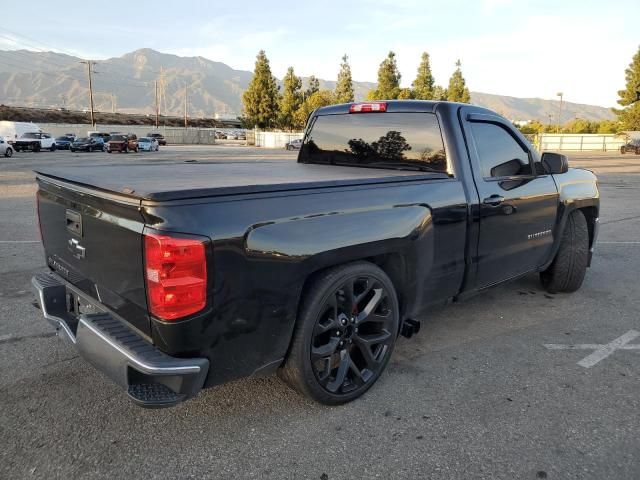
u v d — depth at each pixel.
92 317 2.63
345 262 2.86
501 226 3.84
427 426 2.83
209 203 2.28
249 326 2.46
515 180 3.99
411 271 3.20
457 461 2.53
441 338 4.07
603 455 2.58
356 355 3.17
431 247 3.28
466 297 3.83
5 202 11.65
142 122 110.81
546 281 5.16
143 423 2.82
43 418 2.85
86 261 2.75
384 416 2.92
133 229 2.28
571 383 3.34
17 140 40.72
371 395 3.16
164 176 3.04
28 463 2.47
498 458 2.55
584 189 4.92
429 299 3.44
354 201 2.83
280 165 4.36
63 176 2.87
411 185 3.18
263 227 2.43
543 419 2.90
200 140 77.94
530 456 2.57
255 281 2.42
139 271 2.29
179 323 2.23
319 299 2.71
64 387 3.20
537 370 3.52
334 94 71.50
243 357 2.50
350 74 68.56
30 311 4.52
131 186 2.34
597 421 2.89
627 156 45.88
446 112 3.58
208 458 2.53
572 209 4.72
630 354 3.80
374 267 2.99
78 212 2.73
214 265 2.27
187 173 3.33
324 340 2.91
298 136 60.50
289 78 70.31
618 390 3.25
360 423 2.85
